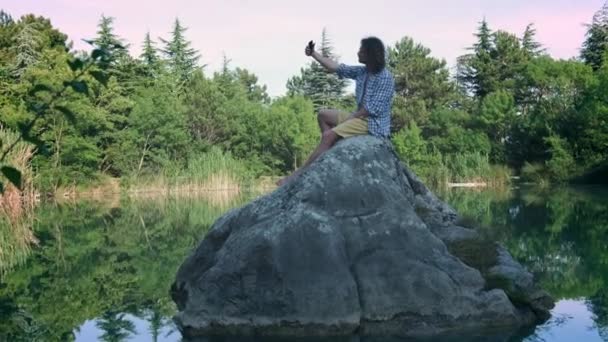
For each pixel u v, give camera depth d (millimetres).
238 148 43000
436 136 44812
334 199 5973
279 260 5594
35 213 20062
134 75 43812
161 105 37750
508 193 25297
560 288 6895
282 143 44219
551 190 27281
